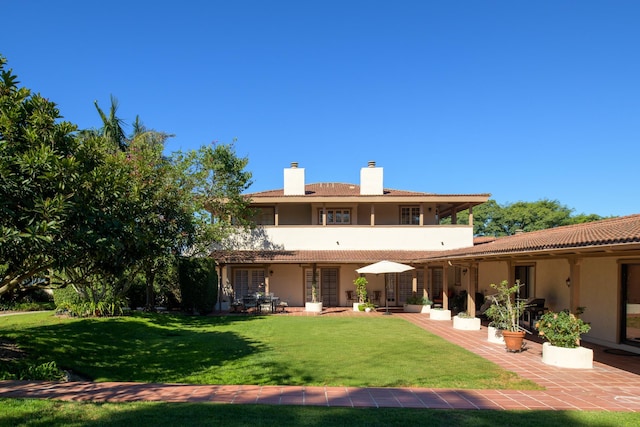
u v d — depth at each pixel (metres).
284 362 10.69
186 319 19.72
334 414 6.11
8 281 9.51
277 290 26.61
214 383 8.88
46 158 8.00
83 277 11.16
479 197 25.16
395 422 5.81
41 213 7.61
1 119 8.34
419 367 10.08
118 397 6.88
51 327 14.59
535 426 5.78
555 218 44.56
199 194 22.33
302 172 27.73
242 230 26.16
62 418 5.69
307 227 26.34
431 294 26.73
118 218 9.90
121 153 17.80
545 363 10.59
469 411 6.46
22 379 8.77
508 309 13.11
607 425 5.88
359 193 28.64
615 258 13.28
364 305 23.80
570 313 10.95
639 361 11.03
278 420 5.77
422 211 26.31
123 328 14.95
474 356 11.44
